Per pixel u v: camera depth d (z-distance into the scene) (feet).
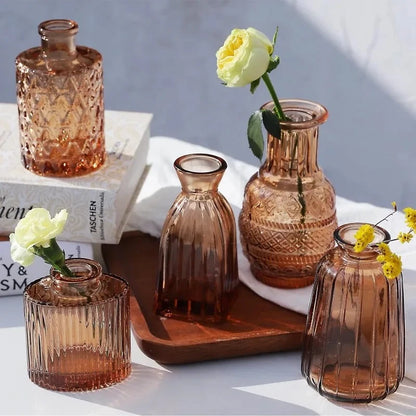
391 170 9.00
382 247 3.09
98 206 3.94
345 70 9.30
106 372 3.43
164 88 9.57
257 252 3.85
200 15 9.66
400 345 3.35
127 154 4.26
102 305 3.33
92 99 3.98
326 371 3.34
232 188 4.66
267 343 3.61
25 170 4.08
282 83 9.39
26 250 3.23
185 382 3.50
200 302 3.71
